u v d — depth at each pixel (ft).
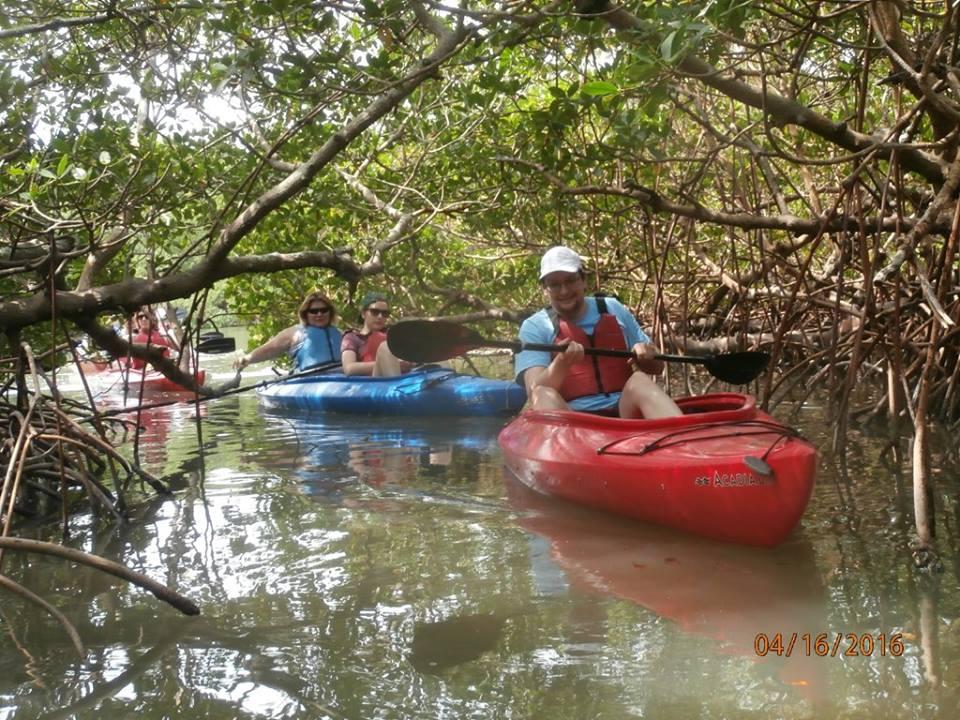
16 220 18.56
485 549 13.46
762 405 21.52
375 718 8.53
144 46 20.68
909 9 15.19
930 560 11.96
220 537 14.71
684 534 13.88
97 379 39.60
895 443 18.19
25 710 9.00
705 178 29.48
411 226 30.66
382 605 11.36
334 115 25.53
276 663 9.81
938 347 15.28
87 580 12.87
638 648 9.78
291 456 21.56
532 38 17.99
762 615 10.56
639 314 35.65
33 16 20.47
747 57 16.71
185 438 25.09
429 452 21.29
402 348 17.88
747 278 28.66
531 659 9.62
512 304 41.34
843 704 8.35
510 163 22.38
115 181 20.27
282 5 15.57
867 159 17.04
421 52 21.25
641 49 14.87
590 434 15.71
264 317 39.52
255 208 20.30
